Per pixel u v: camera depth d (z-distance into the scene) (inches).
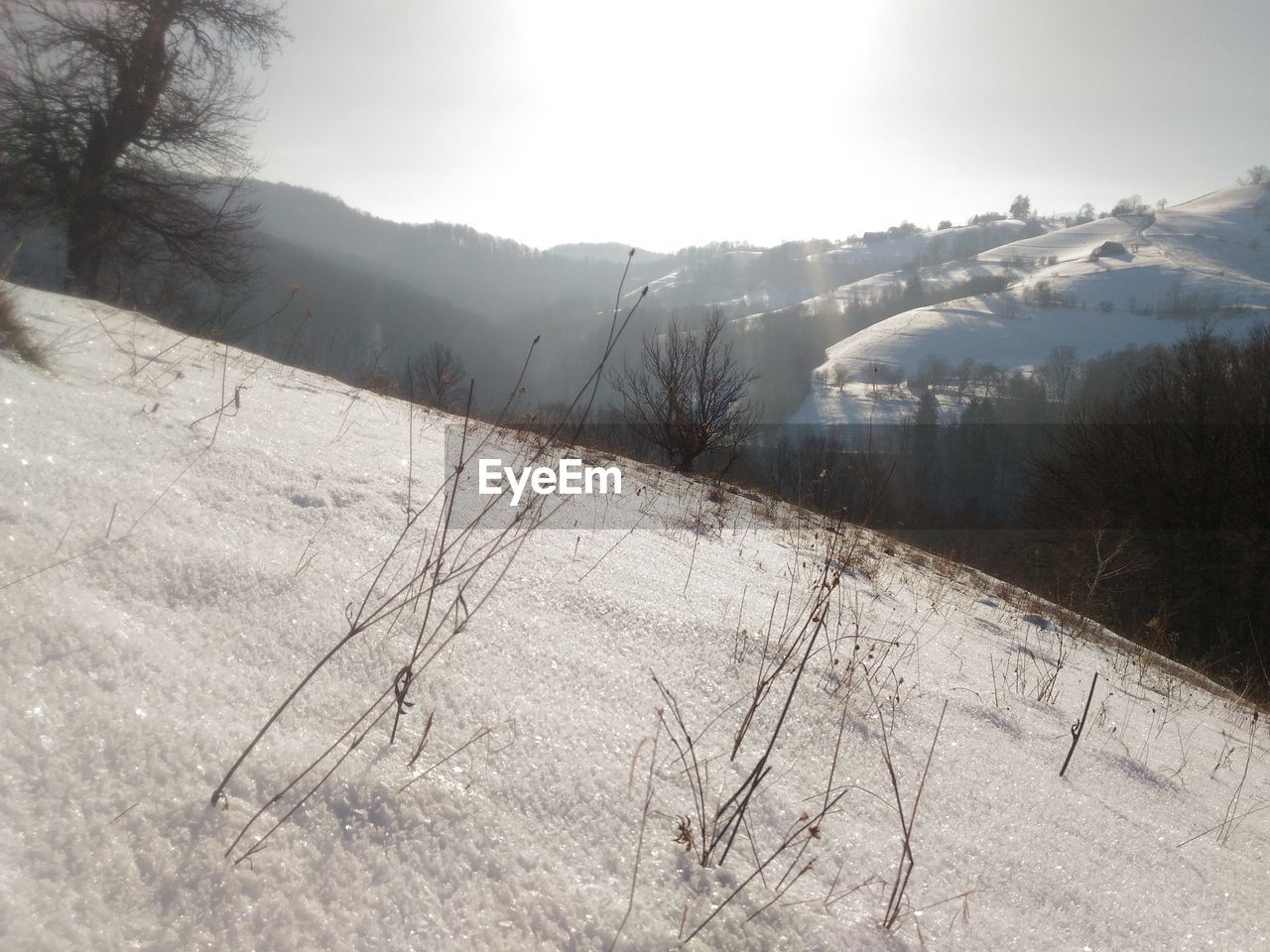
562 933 48.8
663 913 52.8
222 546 80.7
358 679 68.7
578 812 60.8
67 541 70.6
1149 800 105.0
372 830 51.9
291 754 55.5
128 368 133.3
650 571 138.8
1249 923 75.5
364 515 108.4
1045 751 112.9
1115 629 540.1
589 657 88.9
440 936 46.2
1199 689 260.7
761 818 68.6
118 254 695.7
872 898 62.1
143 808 47.1
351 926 45.1
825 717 94.2
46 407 99.9
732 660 101.7
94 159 700.0
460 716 68.3
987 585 339.0
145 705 54.9
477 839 54.2
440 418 227.3
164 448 102.9
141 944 39.9
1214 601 675.4
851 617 164.7
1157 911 72.6
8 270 151.9
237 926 42.8
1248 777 138.6
